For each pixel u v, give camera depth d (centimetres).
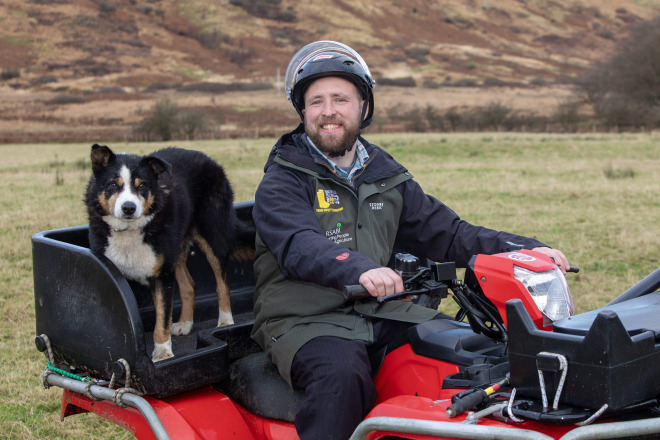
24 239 905
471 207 1185
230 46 14088
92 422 397
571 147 2731
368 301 239
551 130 4444
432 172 1914
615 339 151
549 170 1895
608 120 4606
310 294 240
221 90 9975
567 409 161
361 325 233
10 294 664
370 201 264
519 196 1331
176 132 4369
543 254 213
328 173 257
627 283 675
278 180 254
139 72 11556
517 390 173
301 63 274
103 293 231
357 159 269
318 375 221
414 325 242
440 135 3966
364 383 221
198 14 16000
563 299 198
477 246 262
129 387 231
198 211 334
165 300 296
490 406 176
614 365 152
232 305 346
